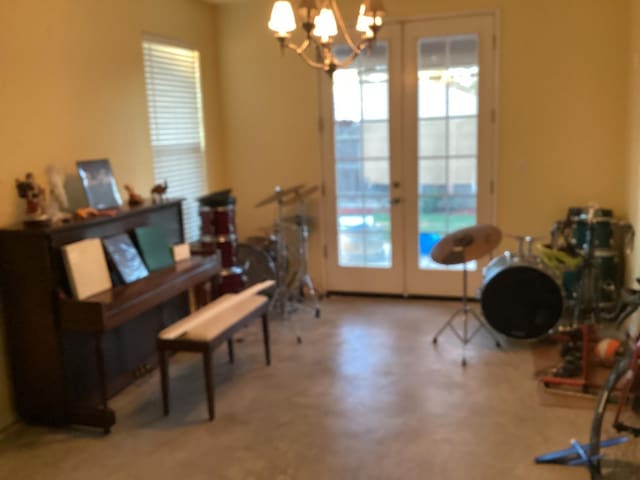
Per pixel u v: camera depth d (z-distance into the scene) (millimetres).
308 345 4250
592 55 4500
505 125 4766
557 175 4734
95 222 3246
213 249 4473
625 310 3219
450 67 4805
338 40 5023
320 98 5156
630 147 4289
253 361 3994
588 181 4676
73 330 3025
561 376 3500
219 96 5422
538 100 4664
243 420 3186
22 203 3238
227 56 5332
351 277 5414
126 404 3422
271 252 5055
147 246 3643
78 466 2793
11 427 3182
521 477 2584
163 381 3252
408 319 4742
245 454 2850
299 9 2484
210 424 3156
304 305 5203
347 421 3133
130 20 4117
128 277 3361
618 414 2596
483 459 2732
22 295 3059
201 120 5168
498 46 4660
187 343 3164
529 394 3369
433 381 3584
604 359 3461
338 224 5352
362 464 2729
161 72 4570
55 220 3152
